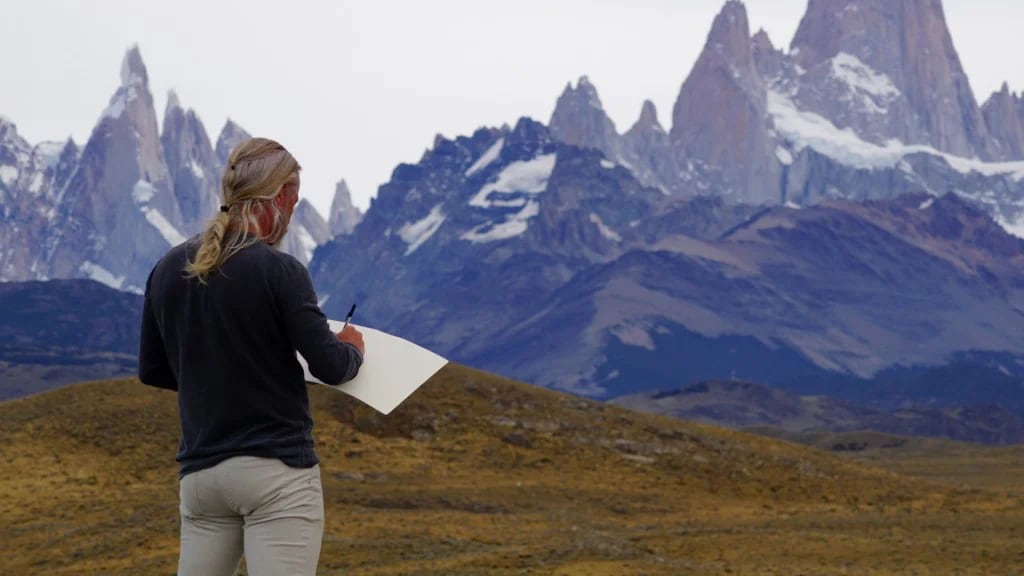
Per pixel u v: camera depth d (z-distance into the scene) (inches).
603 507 1505.9
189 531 267.3
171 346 265.6
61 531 1183.6
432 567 912.9
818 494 1669.5
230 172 266.7
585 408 1996.8
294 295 259.0
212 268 258.2
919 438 5260.8
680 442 1866.4
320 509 266.2
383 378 265.0
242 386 259.0
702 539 1179.3
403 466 1663.4
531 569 893.8
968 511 1550.2
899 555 1066.1
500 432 1824.6
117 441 1612.9
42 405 1747.0
